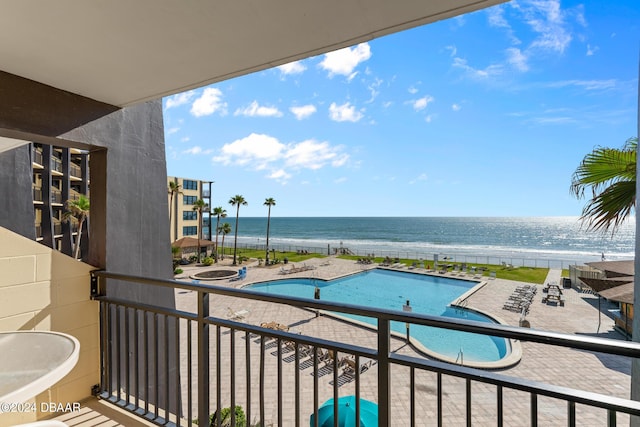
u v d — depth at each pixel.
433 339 9.98
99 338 2.32
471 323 0.95
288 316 11.46
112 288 2.41
